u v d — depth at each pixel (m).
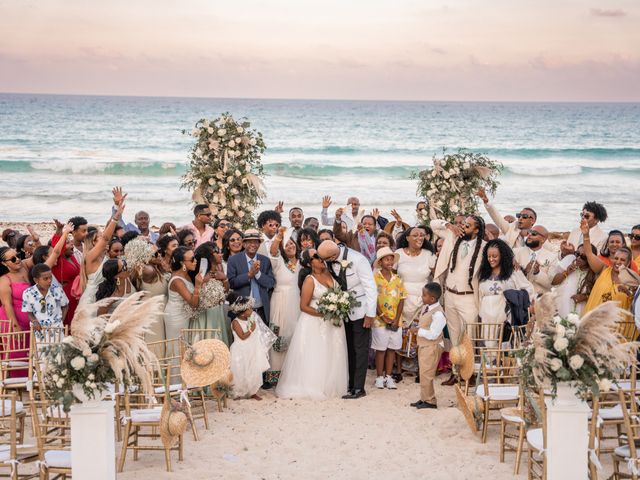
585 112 131.62
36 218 28.30
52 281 9.29
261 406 9.43
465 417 8.64
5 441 7.98
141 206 31.09
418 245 10.48
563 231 26.83
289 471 7.34
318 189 35.47
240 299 9.45
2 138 57.28
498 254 9.42
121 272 8.94
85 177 37.69
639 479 5.98
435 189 12.83
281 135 70.31
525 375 6.18
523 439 7.15
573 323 5.89
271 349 10.29
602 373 5.81
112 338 6.03
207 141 12.99
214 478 7.11
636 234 9.58
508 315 9.42
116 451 7.96
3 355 9.04
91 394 5.93
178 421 7.21
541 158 50.38
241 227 13.12
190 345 8.44
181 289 9.12
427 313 9.29
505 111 137.00
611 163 46.50
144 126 73.31
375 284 9.82
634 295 8.33
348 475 7.23
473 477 7.10
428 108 156.62
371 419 8.92
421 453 7.80
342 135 71.19
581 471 5.89
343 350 9.90
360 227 11.59
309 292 9.73
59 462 6.38
